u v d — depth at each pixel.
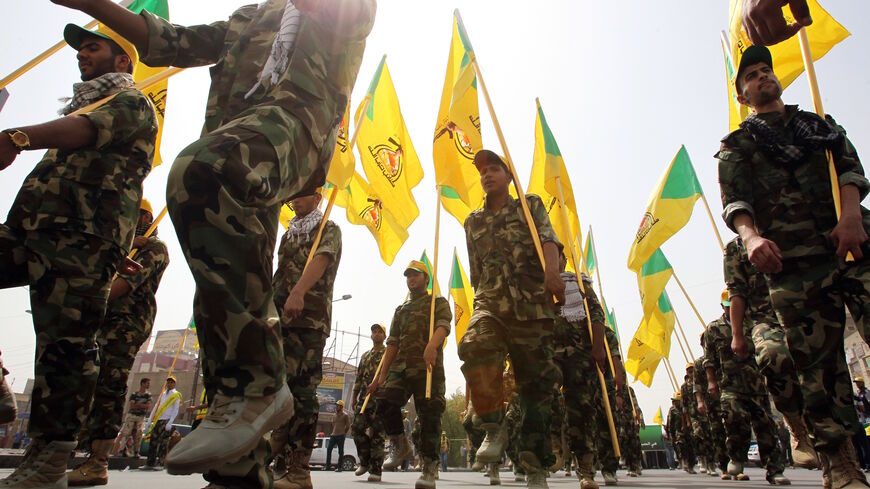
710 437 10.25
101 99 3.09
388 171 6.98
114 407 4.18
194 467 1.26
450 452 40.12
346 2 2.01
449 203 7.11
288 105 1.79
